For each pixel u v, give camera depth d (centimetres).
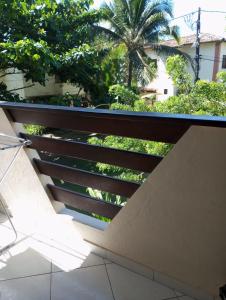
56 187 166
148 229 130
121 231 141
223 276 115
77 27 886
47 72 737
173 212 118
